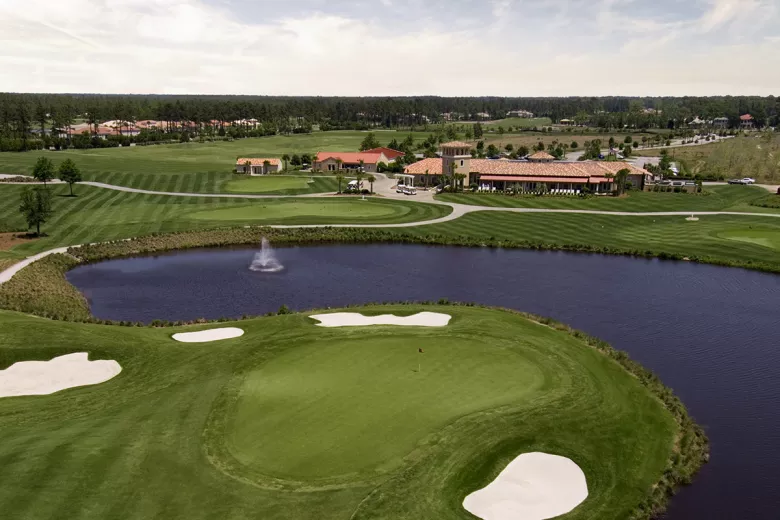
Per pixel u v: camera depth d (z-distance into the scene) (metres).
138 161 194.88
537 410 36.81
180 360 43.38
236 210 115.75
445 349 45.66
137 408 36.16
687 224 105.56
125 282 72.06
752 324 58.16
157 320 56.38
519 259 84.94
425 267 80.12
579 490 30.52
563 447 33.56
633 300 65.81
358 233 97.88
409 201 129.00
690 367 48.00
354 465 30.69
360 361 43.12
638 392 41.28
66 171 129.38
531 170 146.00
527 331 50.75
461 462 31.36
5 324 47.44
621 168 144.62
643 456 33.88
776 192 140.62
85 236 92.44
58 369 41.47
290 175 174.50
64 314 56.09
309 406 36.38
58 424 34.12
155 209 116.19
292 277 74.81
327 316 54.62
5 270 71.19
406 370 41.69
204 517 26.59
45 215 92.62
